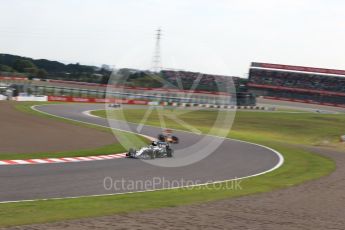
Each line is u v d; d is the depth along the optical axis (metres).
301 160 23.50
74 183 13.52
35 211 9.47
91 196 11.70
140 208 10.14
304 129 51.22
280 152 26.89
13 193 11.62
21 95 63.25
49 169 15.98
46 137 25.89
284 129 50.22
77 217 8.95
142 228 8.20
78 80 93.94
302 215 10.05
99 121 39.19
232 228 8.51
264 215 9.84
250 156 23.92
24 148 21.20
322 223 9.34
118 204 10.58
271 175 17.55
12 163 16.86
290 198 12.37
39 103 58.59
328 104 106.94
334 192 13.80
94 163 18.12
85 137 27.16
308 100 109.50
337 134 47.53
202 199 11.70
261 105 88.38
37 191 12.04
